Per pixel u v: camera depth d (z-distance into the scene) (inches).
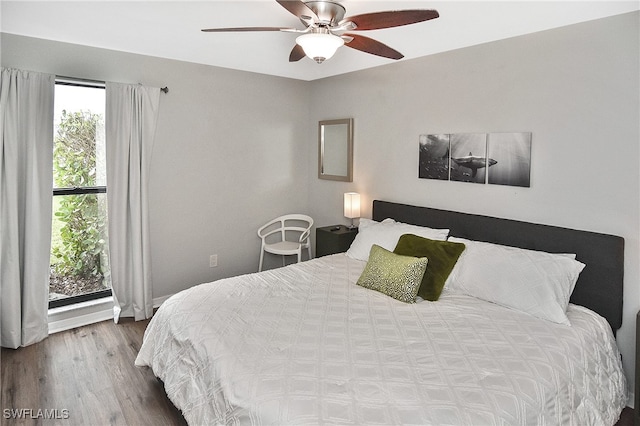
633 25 93.7
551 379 71.6
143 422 90.5
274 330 86.4
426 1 89.4
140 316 144.3
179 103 152.9
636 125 94.6
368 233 141.1
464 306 100.0
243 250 178.1
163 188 152.6
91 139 139.3
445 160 135.0
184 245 160.2
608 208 100.5
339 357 75.5
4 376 107.1
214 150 164.4
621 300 98.7
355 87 167.2
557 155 108.6
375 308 99.3
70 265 140.1
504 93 118.6
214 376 75.0
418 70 141.6
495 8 93.4
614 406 87.1
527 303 95.7
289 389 65.9
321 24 81.4
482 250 111.6
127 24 108.6
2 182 116.5
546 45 108.7
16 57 119.3
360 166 167.8
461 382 67.8
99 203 143.4
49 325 133.5
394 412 60.5
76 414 92.6
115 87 134.4
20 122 118.7
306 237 185.5
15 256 119.5
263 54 140.6
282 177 187.3
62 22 107.7
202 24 107.9
